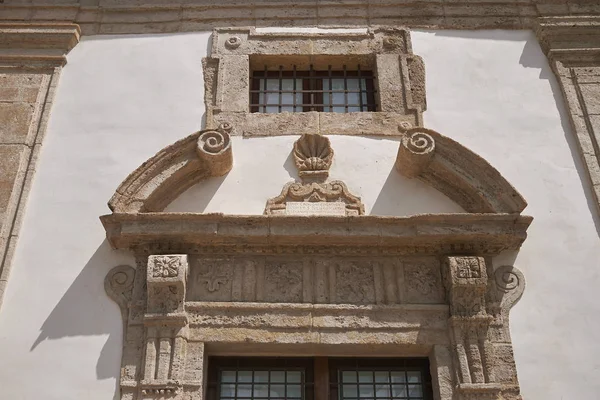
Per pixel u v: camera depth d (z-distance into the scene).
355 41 9.05
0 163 8.01
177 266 6.93
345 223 7.23
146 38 9.11
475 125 8.41
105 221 7.23
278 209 7.70
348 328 7.00
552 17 9.14
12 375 6.74
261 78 8.97
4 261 7.37
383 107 8.50
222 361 7.14
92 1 9.44
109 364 6.80
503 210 7.37
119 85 8.69
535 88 8.71
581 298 7.24
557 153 8.22
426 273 7.36
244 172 8.01
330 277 7.31
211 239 7.23
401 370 7.15
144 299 7.11
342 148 8.19
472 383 6.66
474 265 7.06
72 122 8.39
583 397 6.70
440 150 7.77
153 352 6.74
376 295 7.21
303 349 7.04
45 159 8.10
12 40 8.97
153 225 7.18
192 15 9.30
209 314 7.03
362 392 7.07
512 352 6.89
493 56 8.97
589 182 7.99
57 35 8.97
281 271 7.35
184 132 8.33
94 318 7.06
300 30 9.18
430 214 7.17
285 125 8.34
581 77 8.74
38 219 7.68
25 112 8.43
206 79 8.73
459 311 7.01
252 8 9.38
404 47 9.01
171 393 6.56
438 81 8.75
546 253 7.51
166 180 7.57
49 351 6.88
